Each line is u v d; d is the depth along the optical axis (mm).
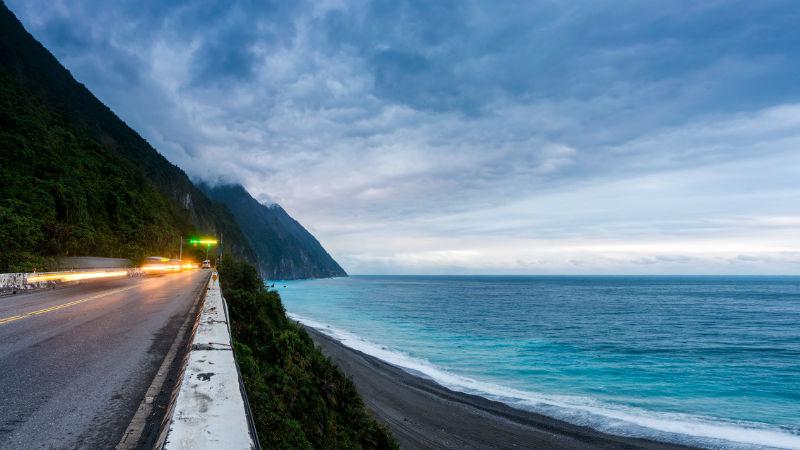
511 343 46438
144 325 9352
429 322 65062
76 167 53969
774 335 54219
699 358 39688
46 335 8117
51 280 21562
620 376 32375
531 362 36812
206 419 1899
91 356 6332
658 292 157250
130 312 11547
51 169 45438
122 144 111125
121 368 5621
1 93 52000
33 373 5348
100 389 4656
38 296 16188
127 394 4484
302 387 10352
